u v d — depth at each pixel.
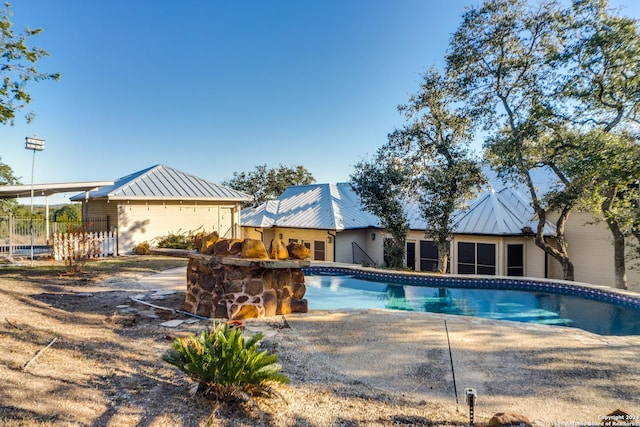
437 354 5.88
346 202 24.36
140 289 10.24
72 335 5.77
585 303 11.58
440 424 3.79
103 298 8.92
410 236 19.78
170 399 3.92
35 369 4.15
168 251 8.77
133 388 4.10
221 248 7.91
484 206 18.17
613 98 12.92
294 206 24.95
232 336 4.25
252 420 3.68
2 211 28.70
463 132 16.06
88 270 13.20
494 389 4.68
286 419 3.76
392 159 17.31
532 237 16.44
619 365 5.44
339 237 20.97
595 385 4.79
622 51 11.92
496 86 14.84
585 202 13.38
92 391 3.88
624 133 12.67
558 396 4.49
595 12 12.48
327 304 12.38
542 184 18.38
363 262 22.31
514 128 14.48
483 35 14.41
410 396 4.48
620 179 11.82
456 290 13.48
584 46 12.48
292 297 8.63
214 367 3.92
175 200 20.55
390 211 17.39
